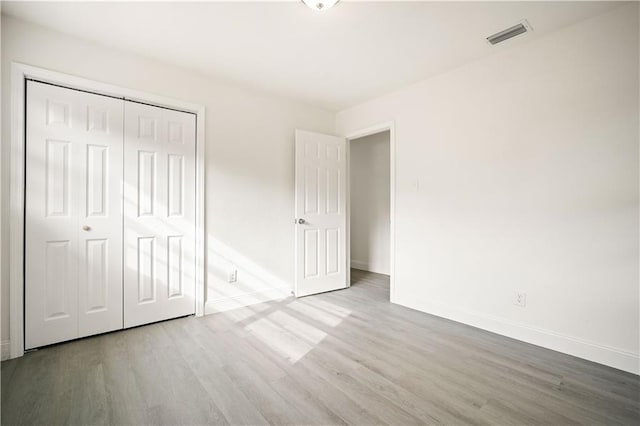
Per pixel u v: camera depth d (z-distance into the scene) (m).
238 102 3.21
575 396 1.68
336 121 4.13
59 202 2.27
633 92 1.93
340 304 3.32
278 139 3.53
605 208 2.03
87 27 2.20
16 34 2.10
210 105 3.01
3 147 2.06
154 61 2.68
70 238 2.31
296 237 3.54
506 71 2.50
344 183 4.00
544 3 1.93
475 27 2.19
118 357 2.09
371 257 5.25
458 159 2.82
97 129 2.43
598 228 2.06
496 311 2.56
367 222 5.31
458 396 1.67
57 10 2.00
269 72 2.90
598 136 2.05
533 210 2.35
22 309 2.12
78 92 2.35
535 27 2.19
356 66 2.79
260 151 3.38
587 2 1.92
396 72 2.91
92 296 2.41
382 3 1.93
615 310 1.99
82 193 2.36
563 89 2.20
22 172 2.12
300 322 2.78
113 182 2.49
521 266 2.41
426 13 2.03
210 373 1.89
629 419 1.49
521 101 2.41
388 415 1.52
